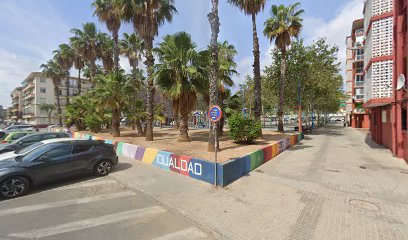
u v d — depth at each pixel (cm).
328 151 1227
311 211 459
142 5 1357
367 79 1258
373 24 1098
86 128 2558
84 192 593
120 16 1496
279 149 1148
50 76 3797
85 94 2488
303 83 2139
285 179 683
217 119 646
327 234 372
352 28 3506
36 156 618
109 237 368
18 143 989
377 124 1551
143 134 1831
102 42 2625
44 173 611
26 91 6356
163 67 1139
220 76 1578
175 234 380
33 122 5622
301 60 2055
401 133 1023
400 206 480
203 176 675
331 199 521
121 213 463
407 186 614
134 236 372
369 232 376
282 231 385
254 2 1443
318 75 1998
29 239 361
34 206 498
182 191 590
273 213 453
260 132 1262
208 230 395
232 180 663
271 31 1936
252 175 729
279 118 1950
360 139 1881
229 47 2066
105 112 2025
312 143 1611
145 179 702
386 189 589
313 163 909
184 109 1248
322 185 625
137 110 1770
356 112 3672
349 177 704
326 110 4319
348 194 553
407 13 864
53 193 584
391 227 392
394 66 1029
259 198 533
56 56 3253
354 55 3750
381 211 456
